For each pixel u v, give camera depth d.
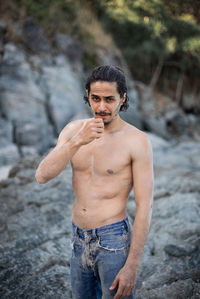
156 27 11.22
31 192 4.11
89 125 1.36
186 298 2.09
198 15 9.73
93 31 12.46
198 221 3.16
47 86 9.40
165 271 2.42
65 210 3.62
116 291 1.43
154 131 11.54
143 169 1.45
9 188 4.27
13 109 8.39
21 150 7.75
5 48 9.35
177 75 14.85
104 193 1.48
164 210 3.48
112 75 1.40
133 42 12.66
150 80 14.50
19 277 2.44
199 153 7.34
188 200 3.64
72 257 1.58
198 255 2.59
